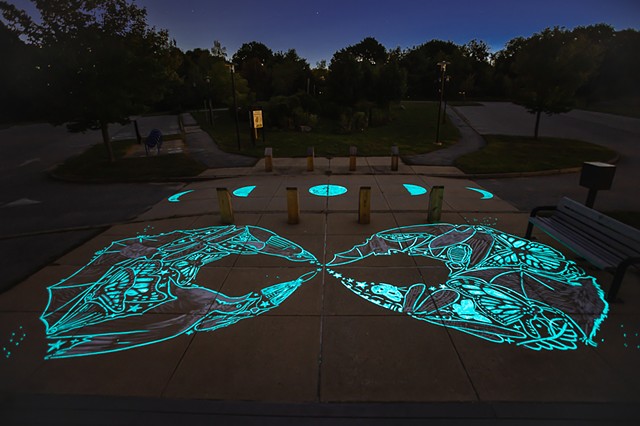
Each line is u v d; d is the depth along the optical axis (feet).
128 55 43.83
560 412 10.25
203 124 99.96
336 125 85.97
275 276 18.19
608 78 150.30
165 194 35.27
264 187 36.47
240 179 40.37
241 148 59.77
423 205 29.45
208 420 10.16
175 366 12.26
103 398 11.00
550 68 60.34
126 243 22.88
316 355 12.64
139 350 13.10
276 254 20.70
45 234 24.88
